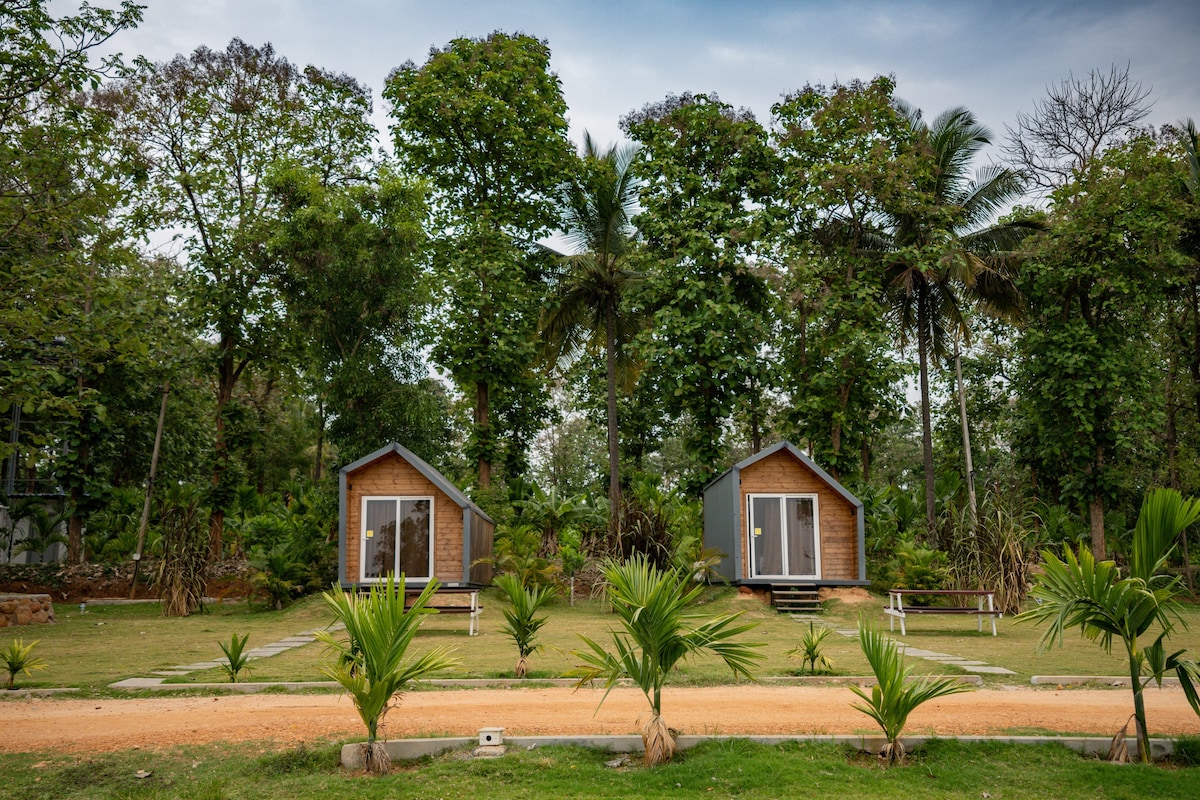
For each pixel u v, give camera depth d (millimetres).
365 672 8195
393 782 7363
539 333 31531
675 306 27750
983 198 29906
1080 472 29609
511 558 23109
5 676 12648
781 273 28547
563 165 31141
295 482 40000
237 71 31000
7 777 7602
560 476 51000
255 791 7254
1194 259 29125
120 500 31328
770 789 7074
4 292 14312
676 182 28781
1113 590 8055
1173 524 8164
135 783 7477
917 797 6934
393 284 30406
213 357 30312
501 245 29875
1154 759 8102
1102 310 29531
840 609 21391
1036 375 30344
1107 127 32938
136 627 19219
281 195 30797
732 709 9961
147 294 25344
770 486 23500
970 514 24453
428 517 22875
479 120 30422
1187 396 31031
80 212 15258
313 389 33031
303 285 30703
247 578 24312
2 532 29078
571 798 6938
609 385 28703
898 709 7895
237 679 12117
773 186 29422
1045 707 10320
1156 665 8250
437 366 31000
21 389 15531
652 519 24016
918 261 26812
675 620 7906
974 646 16156
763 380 28031
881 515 29406
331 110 32281
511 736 8508
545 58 32812
